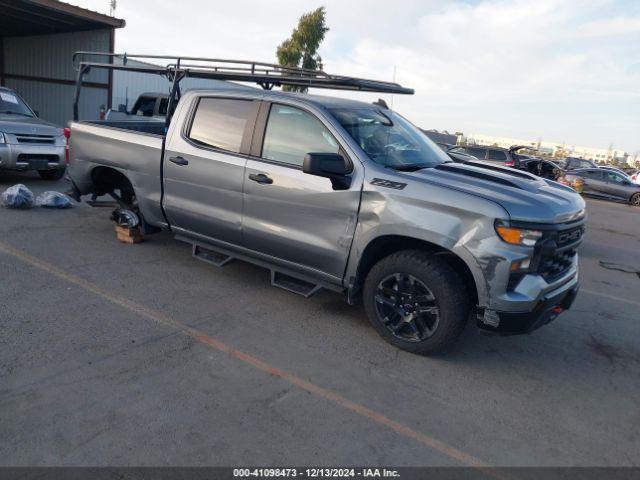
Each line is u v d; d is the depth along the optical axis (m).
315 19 21.83
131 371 3.46
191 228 5.30
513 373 3.98
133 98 22.14
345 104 4.67
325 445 2.91
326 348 4.07
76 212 7.69
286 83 5.44
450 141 25.08
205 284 5.19
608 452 3.10
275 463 2.73
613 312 5.66
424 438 3.06
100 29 18.70
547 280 3.77
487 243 3.52
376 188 3.92
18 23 18.92
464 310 3.78
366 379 3.66
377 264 4.06
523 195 3.74
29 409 2.97
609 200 20.48
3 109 9.73
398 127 4.88
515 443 3.10
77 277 5.05
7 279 4.81
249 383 3.46
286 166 4.40
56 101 20.75
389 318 4.11
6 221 6.78
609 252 9.18
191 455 2.72
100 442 2.76
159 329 4.12
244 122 4.74
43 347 3.66
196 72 5.50
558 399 3.66
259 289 5.19
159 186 5.39
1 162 8.64
